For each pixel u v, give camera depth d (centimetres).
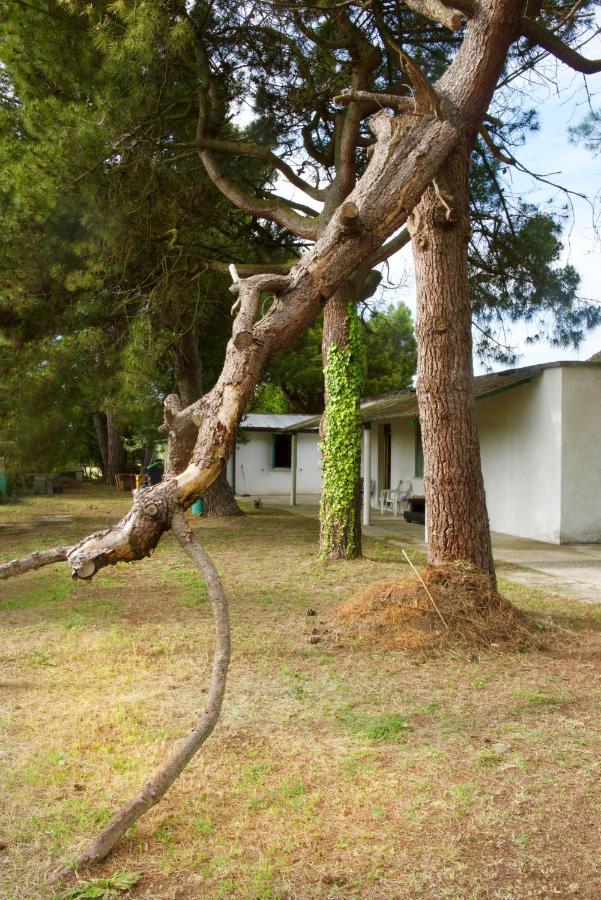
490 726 459
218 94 1162
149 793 316
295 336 384
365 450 1723
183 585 934
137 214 1244
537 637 646
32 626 717
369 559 1141
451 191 679
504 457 1534
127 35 941
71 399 1301
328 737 441
